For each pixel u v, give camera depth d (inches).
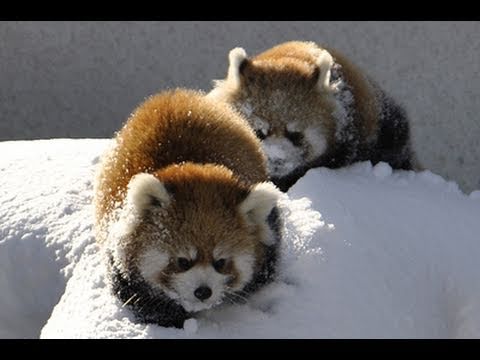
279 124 356.8
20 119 613.3
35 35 604.4
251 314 256.8
